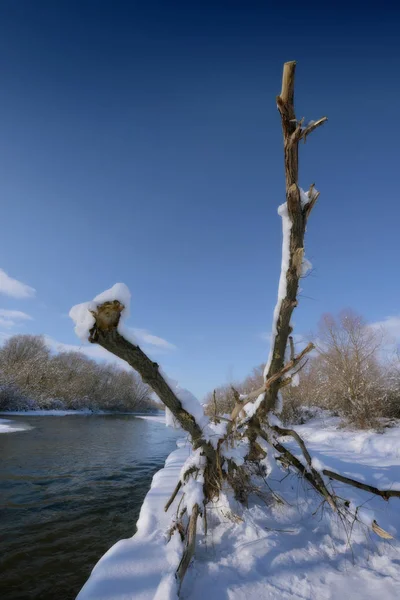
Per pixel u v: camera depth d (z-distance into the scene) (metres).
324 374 15.77
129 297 2.96
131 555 3.37
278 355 4.30
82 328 2.91
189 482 3.92
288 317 4.02
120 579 2.94
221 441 4.18
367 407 12.71
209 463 4.28
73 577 3.79
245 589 2.85
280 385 4.56
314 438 12.44
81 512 5.83
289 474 5.25
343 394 13.64
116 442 15.01
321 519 4.27
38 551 4.37
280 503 4.49
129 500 6.58
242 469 4.66
